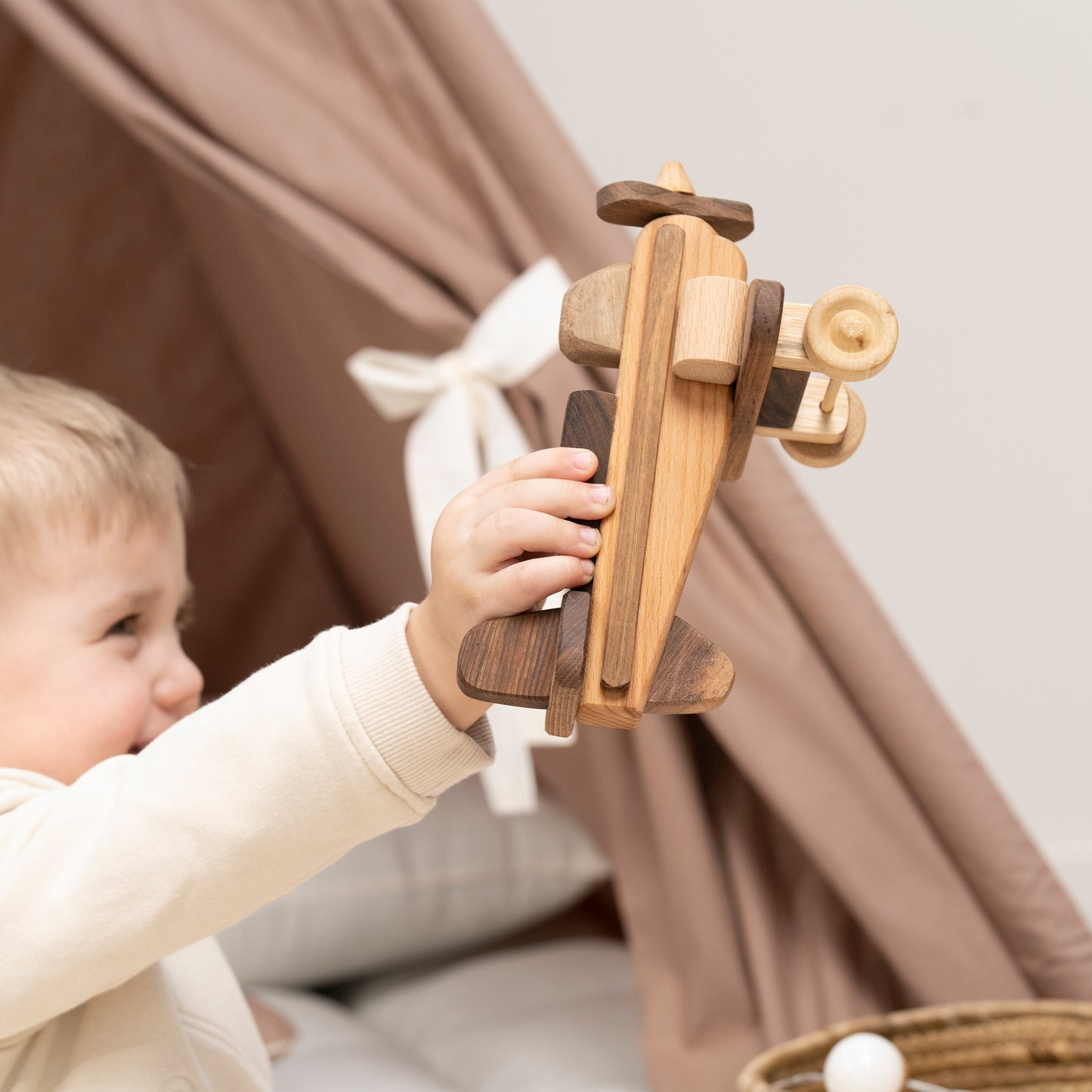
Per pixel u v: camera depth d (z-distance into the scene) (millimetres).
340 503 1618
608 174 1755
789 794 1057
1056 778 1644
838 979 1140
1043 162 1590
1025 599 1646
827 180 1681
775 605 1071
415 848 1447
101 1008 626
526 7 1773
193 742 544
